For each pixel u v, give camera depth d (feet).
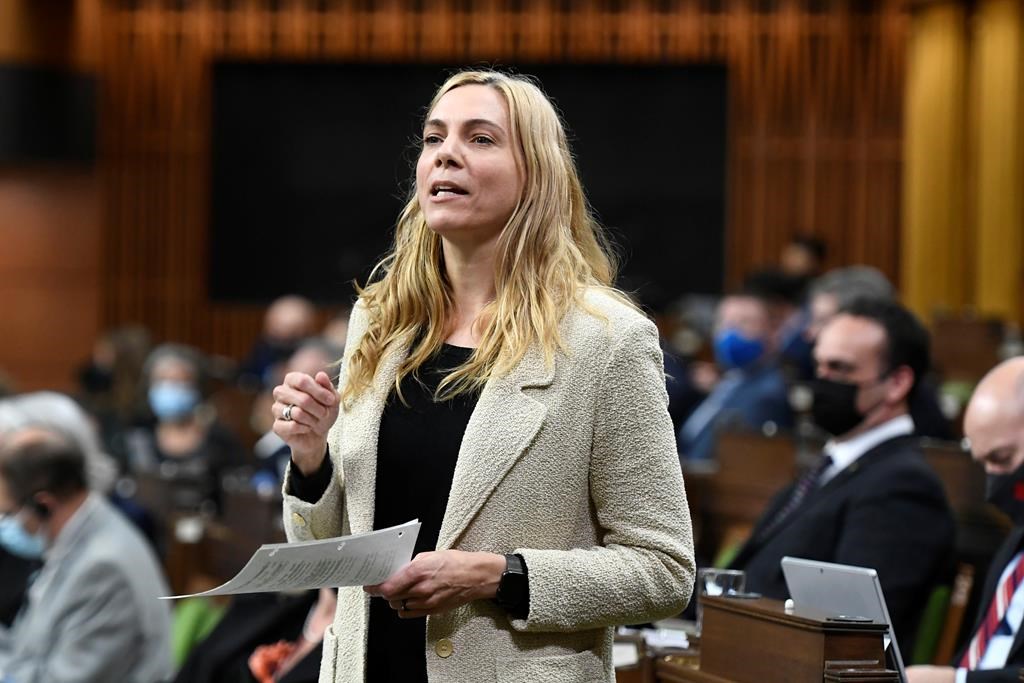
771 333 78.23
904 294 125.29
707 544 55.21
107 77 146.51
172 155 146.72
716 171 140.97
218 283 147.43
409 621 21.45
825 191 140.46
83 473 45.24
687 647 30.81
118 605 44.06
